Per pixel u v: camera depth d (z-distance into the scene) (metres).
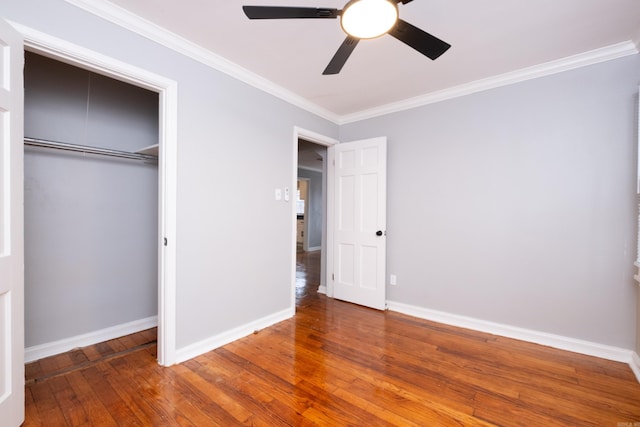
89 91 2.41
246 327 2.62
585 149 2.30
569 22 1.87
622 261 2.17
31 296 2.12
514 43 2.11
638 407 1.66
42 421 1.51
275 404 1.67
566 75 2.36
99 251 2.46
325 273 3.97
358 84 2.82
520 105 2.56
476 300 2.77
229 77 2.45
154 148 2.35
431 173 3.05
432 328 2.80
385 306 3.30
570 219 2.35
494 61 2.37
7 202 1.37
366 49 2.19
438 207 3.00
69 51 1.61
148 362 2.12
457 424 1.52
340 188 3.63
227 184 2.45
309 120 3.31
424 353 2.29
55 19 1.56
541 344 2.45
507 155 2.62
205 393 1.76
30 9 1.48
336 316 3.10
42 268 2.16
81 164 2.36
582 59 2.27
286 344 2.44
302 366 2.08
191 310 2.20
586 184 2.29
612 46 2.14
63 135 2.28
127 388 1.80
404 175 3.23
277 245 2.93
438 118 3.00
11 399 1.39
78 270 2.34
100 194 2.46
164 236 2.06
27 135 2.11
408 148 3.21
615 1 1.67
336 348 2.37
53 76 2.23
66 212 2.28
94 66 1.73
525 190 2.54
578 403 1.69
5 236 1.37
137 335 2.61
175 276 2.09
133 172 2.67
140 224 2.71
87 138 2.40
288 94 2.99
